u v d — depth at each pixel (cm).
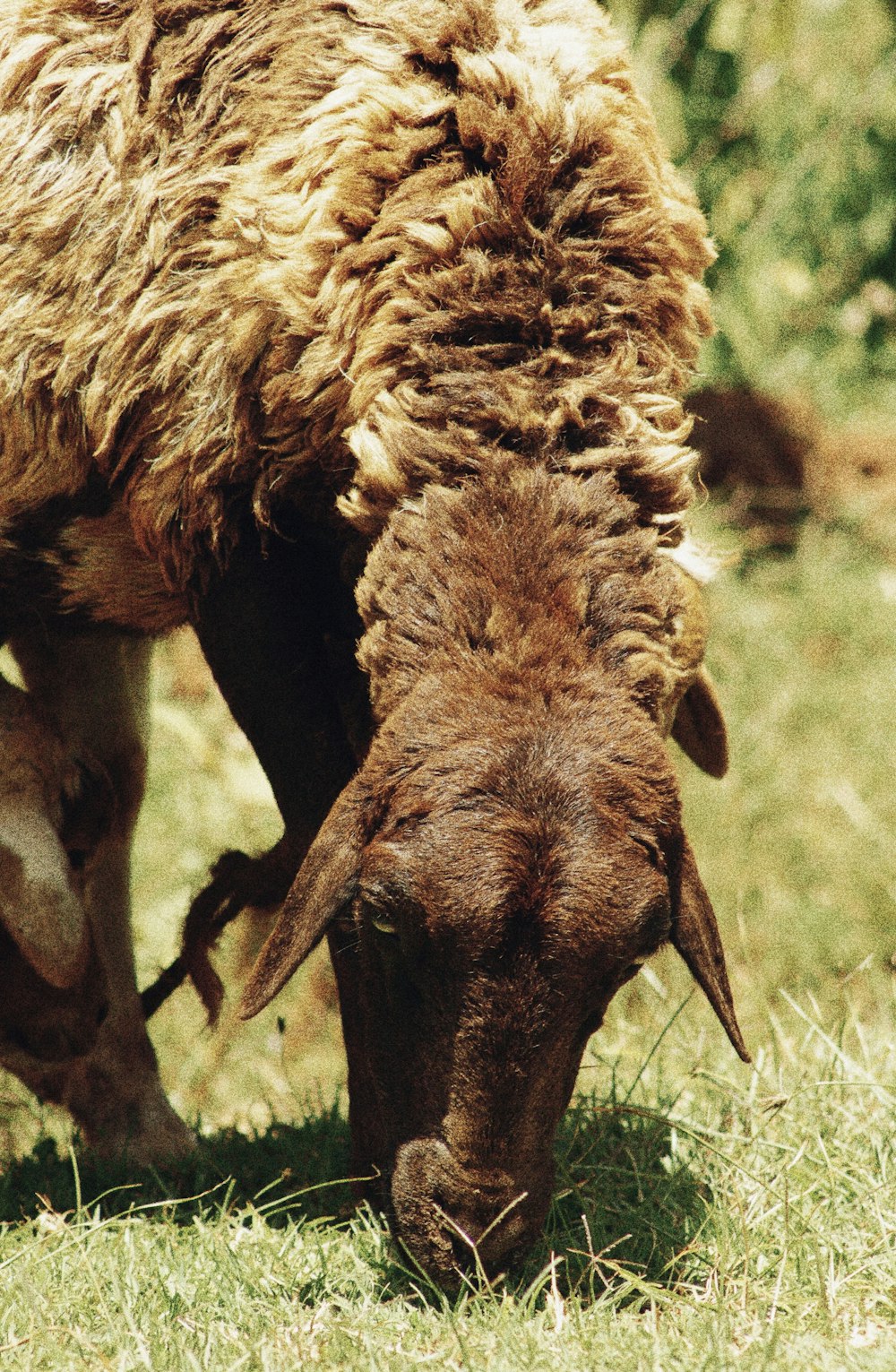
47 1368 1166
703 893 1240
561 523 1241
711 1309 1222
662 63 3988
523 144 1323
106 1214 1533
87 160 1434
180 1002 2472
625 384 1303
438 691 1184
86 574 1537
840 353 4259
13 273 1443
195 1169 1636
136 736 1780
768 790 2762
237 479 1408
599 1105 1641
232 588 1443
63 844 1620
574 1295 1234
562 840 1130
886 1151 1466
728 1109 1591
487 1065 1143
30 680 1742
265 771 1488
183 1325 1216
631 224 1342
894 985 2214
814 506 3712
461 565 1226
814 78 4222
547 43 1390
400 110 1352
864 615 3306
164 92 1415
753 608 3288
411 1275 1249
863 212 4397
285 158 1366
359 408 1316
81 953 1566
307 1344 1185
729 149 4191
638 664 1223
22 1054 1631
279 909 1653
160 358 1396
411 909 1142
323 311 1332
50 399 1455
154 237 1389
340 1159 1617
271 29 1417
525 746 1152
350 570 1375
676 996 2303
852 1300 1247
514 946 1126
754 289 4038
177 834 2775
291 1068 2303
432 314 1302
